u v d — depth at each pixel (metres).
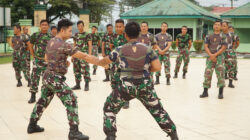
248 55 25.14
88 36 8.54
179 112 6.22
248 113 6.20
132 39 3.91
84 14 26.72
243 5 28.06
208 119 5.71
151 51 3.90
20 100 7.34
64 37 4.46
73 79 10.95
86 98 7.56
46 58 4.48
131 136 4.70
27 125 5.27
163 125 3.96
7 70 13.39
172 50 29.31
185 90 8.83
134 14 29.50
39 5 24.20
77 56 4.22
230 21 28.39
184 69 11.36
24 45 9.00
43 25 6.62
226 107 6.70
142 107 6.56
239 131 5.00
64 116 5.85
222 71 7.50
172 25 29.12
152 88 3.93
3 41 23.83
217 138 4.64
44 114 5.97
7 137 4.64
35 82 6.88
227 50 9.28
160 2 30.70
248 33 28.33
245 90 8.91
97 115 5.93
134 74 3.83
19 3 35.78
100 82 10.24
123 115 5.91
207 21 33.00
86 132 4.91
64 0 35.22
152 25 29.73
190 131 4.97
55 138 4.61
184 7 29.05
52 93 4.65
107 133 3.92
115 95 3.92
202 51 29.52
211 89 9.02
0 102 7.10
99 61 4.10
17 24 9.01
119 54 3.91
